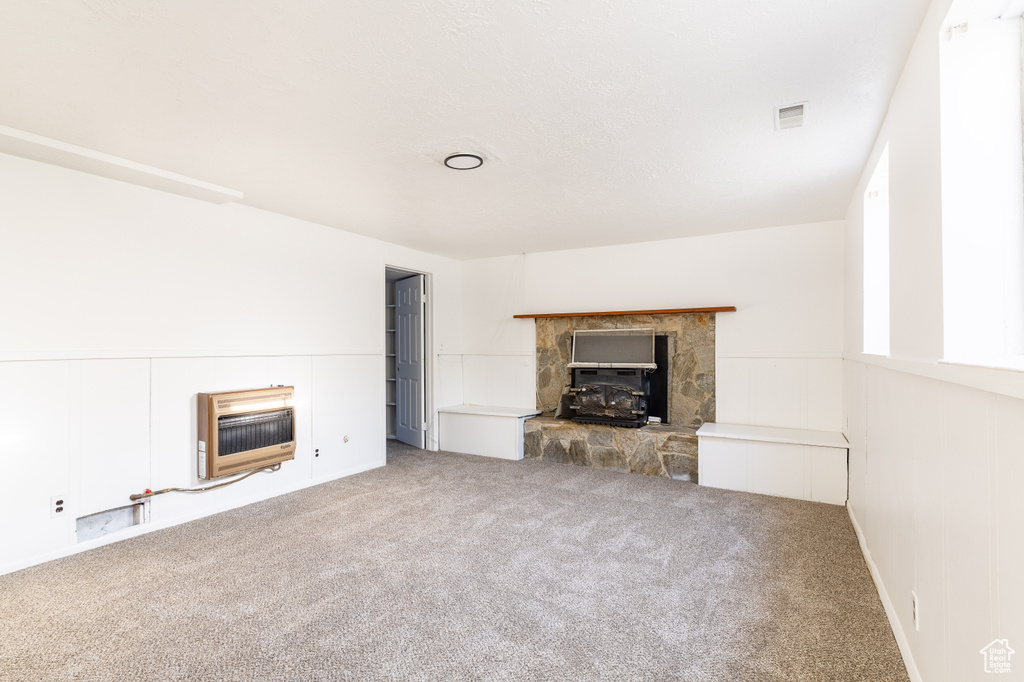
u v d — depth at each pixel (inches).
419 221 166.4
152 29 64.2
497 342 234.7
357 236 185.5
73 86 78.8
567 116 90.1
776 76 76.9
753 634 78.9
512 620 83.4
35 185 107.0
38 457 107.1
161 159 110.4
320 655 73.9
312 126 93.7
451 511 139.5
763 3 60.2
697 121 92.4
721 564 104.8
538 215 158.6
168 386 129.8
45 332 108.4
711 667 70.7
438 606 88.0
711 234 185.9
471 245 207.0
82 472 113.7
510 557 108.6
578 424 198.4
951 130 56.4
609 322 206.2
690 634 79.0
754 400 179.2
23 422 105.1
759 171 118.3
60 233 110.7
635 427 187.0
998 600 40.9
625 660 72.5
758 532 122.9
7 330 103.0
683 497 151.9
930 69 60.9
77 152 102.9
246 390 141.6
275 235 156.6
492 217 161.2
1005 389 36.2
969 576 47.5
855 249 133.8
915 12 61.7
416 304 231.6
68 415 111.7
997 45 55.1
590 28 64.9
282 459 149.7
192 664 71.8
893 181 83.7
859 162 112.5
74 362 112.8
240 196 134.0
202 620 83.6
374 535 121.7
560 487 163.2
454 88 80.2
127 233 122.1
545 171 118.3
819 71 75.5
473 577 99.2
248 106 86.0
